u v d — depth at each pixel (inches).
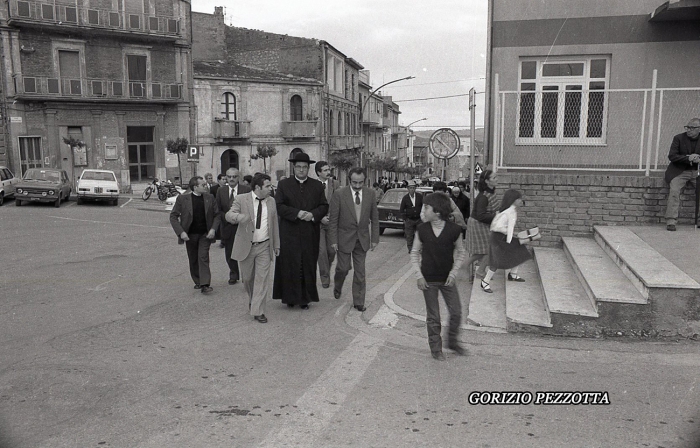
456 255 231.0
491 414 176.9
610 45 458.9
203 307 316.5
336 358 232.4
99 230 653.9
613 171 408.8
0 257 463.2
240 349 243.6
